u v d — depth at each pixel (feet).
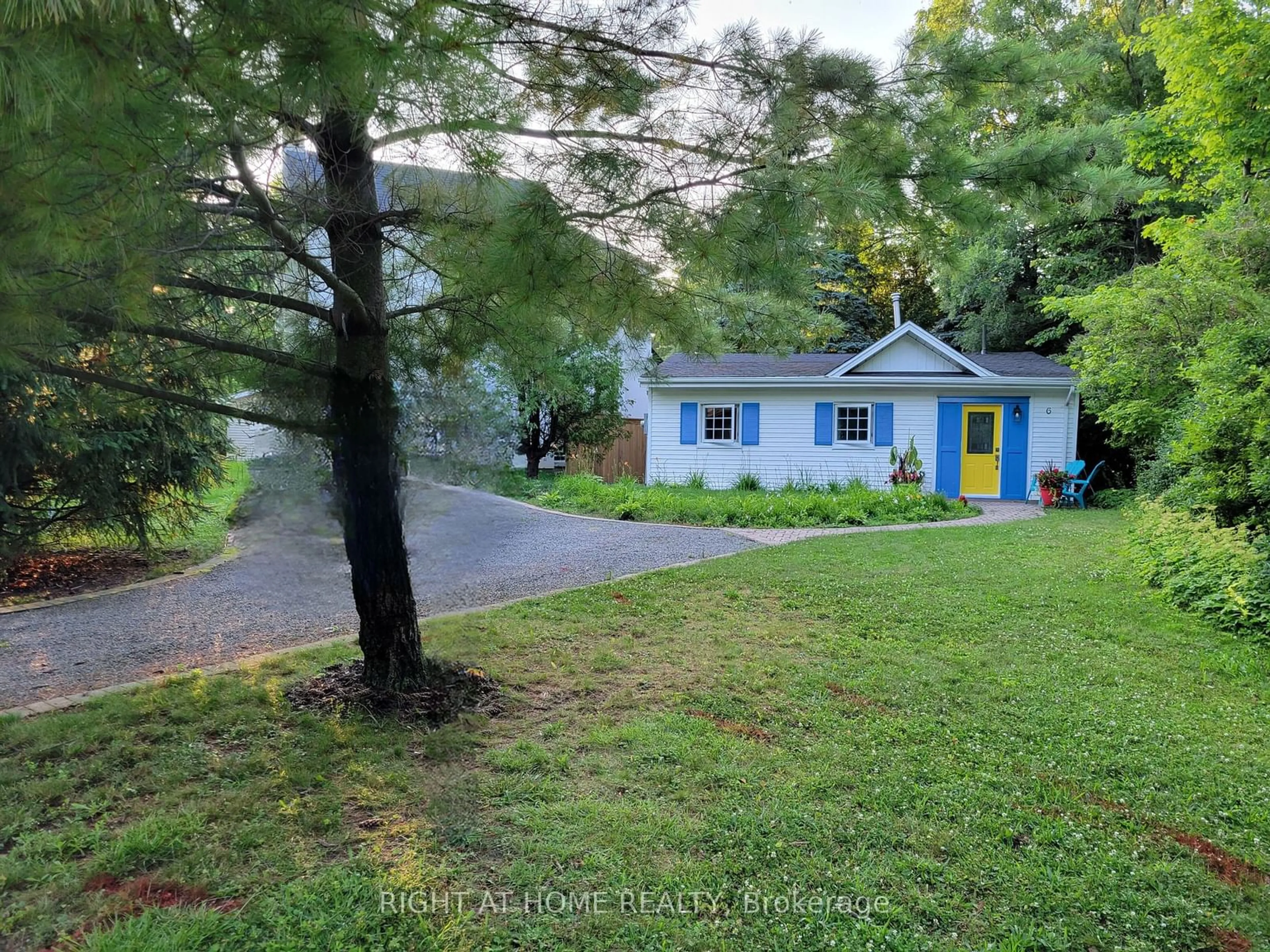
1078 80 9.61
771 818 8.41
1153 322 26.61
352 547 11.35
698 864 7.53
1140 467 39.04
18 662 13.53
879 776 9.51
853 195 8.63
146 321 7.66
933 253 10.80
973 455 47.19
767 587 20.11
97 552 24.06
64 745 9.65
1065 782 9.49
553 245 8.59
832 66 8.60
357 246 10.00
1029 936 6.60
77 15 4.17
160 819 7.88
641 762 9.70
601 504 38.68
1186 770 9.87
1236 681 13.26
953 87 9.21
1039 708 11.92
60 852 7.27
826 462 48.70
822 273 12.85
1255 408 18.93
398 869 7.24
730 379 48.34
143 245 6.64
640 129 8.76
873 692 12.48
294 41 5.22
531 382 16.14
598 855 7.62
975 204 9.93
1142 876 7.54
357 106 6.12
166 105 5.29
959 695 12.41
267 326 11.82
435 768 9.36
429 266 11.04
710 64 8.45
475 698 11.64
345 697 11.28
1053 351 60.23
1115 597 19.17
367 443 10.93
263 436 15.56
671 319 12.03
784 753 10.09
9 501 19.47
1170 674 13.60
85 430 19.58
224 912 6.54
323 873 7.13
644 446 62.03
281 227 8.51
